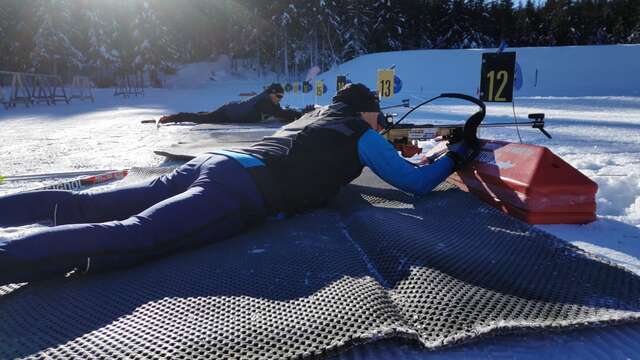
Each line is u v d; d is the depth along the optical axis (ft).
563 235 7.34
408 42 182.70
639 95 84.48
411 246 6.11
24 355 4.17
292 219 8.20
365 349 4.36
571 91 95.35
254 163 7.36
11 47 129.90
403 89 107.96
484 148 9.81
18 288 5.78
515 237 6.77
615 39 186.39
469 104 60.59
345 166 8.13
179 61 163.53
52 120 40.14
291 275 5.62
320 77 131.85
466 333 4.27
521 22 187.42
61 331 4.60
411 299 4.94
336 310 4.67
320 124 8.13
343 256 6.24
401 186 8.40
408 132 12.94
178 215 6.44
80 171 14.48
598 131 25.77
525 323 4.36
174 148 17.44
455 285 5.12
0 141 23.90
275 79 168.04
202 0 172.76
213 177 6.99
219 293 5.22
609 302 4.80
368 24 173.88
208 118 32.42
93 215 6.97
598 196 9.84
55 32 120.47
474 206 8.65
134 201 7.19
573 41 186.80
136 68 135.54
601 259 5.93
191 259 6.33
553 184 7.66
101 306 5.09
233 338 4.26
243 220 7.28
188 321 4.62
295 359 3.93
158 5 153.07
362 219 7.55
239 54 174.81
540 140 21.77
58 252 5.50
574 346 4.37
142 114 48.01
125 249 5.97
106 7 131.03
